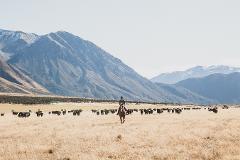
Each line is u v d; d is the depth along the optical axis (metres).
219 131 26.59
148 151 19.05
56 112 77.44
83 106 144.12
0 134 30.12
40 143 22.97
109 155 18.09
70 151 19.55
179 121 38.44
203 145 20.62
